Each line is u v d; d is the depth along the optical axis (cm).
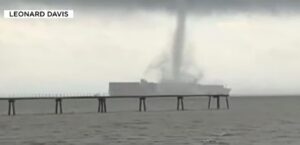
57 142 4375
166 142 4347
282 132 5328
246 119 7869
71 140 4531
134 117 8312
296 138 4641
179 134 5150
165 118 8031
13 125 6406
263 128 5938
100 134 5150
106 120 7519
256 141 4384
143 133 5288
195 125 6506
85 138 4712
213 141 4409
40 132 5359
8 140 4531
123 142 4362
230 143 4238
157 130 5666
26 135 5003
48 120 7438
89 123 6806
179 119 7800
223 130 5650
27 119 7669
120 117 8281
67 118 7962
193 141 4425
